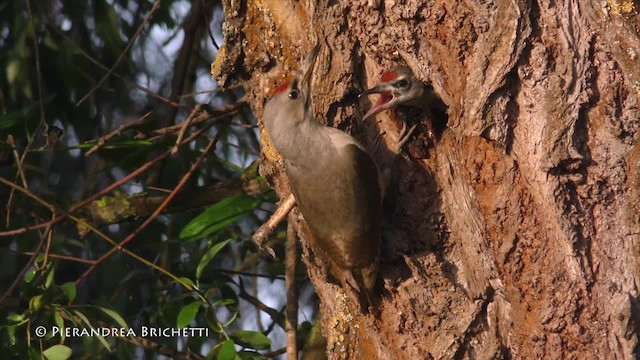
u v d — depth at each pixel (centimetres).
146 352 1269
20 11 1341
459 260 924
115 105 1447
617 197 844
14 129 1183
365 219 928
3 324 1181
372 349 968
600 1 841
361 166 933
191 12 1388
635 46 834
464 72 882
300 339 1274
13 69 1321
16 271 1308
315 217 952
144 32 1449
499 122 855
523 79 846
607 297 843
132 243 1348
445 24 891
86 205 1223
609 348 844
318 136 947
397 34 912
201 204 1300
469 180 884
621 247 842
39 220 1312
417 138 940
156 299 1265
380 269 945
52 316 1163
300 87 952
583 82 839
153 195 1348
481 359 895
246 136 1480
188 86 1463
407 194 949
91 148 1223
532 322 867
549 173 845
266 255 1376
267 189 1289
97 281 1359
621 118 839
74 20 1388
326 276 997
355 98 967
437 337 914
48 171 1413
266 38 1002
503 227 872
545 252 857
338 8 940
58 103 1388
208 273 1268
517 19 842
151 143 1209
